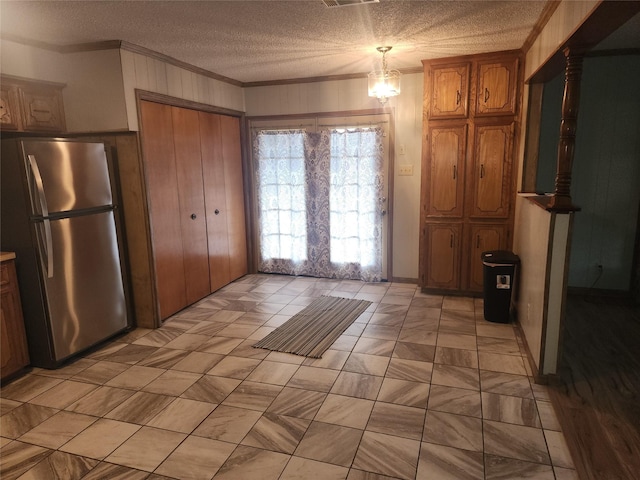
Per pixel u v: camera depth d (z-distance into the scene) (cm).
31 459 215
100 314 339
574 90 245
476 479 194
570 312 396
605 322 371
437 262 448
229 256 505
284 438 226
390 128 468
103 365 312
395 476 197
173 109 396
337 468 203
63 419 247
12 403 264
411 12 276
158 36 315
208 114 452
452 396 260
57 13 264
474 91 408
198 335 362
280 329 371
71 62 339
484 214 425
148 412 252
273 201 529
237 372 297
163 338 357
